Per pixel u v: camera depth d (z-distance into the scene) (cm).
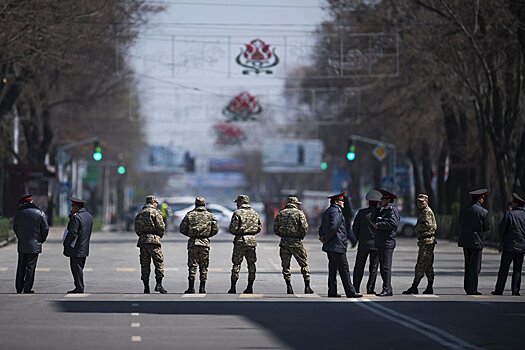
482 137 16325
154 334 5203
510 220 7450
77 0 13612
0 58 13738
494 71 14650
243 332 5288
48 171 19475
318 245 15725
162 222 7594
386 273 7312
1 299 7031
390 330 5356
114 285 8381
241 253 7575
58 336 5112
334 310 6353
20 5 12288
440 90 16675
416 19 15288
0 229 15400
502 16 13275
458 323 5666
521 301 6956
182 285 8425
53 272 9788
